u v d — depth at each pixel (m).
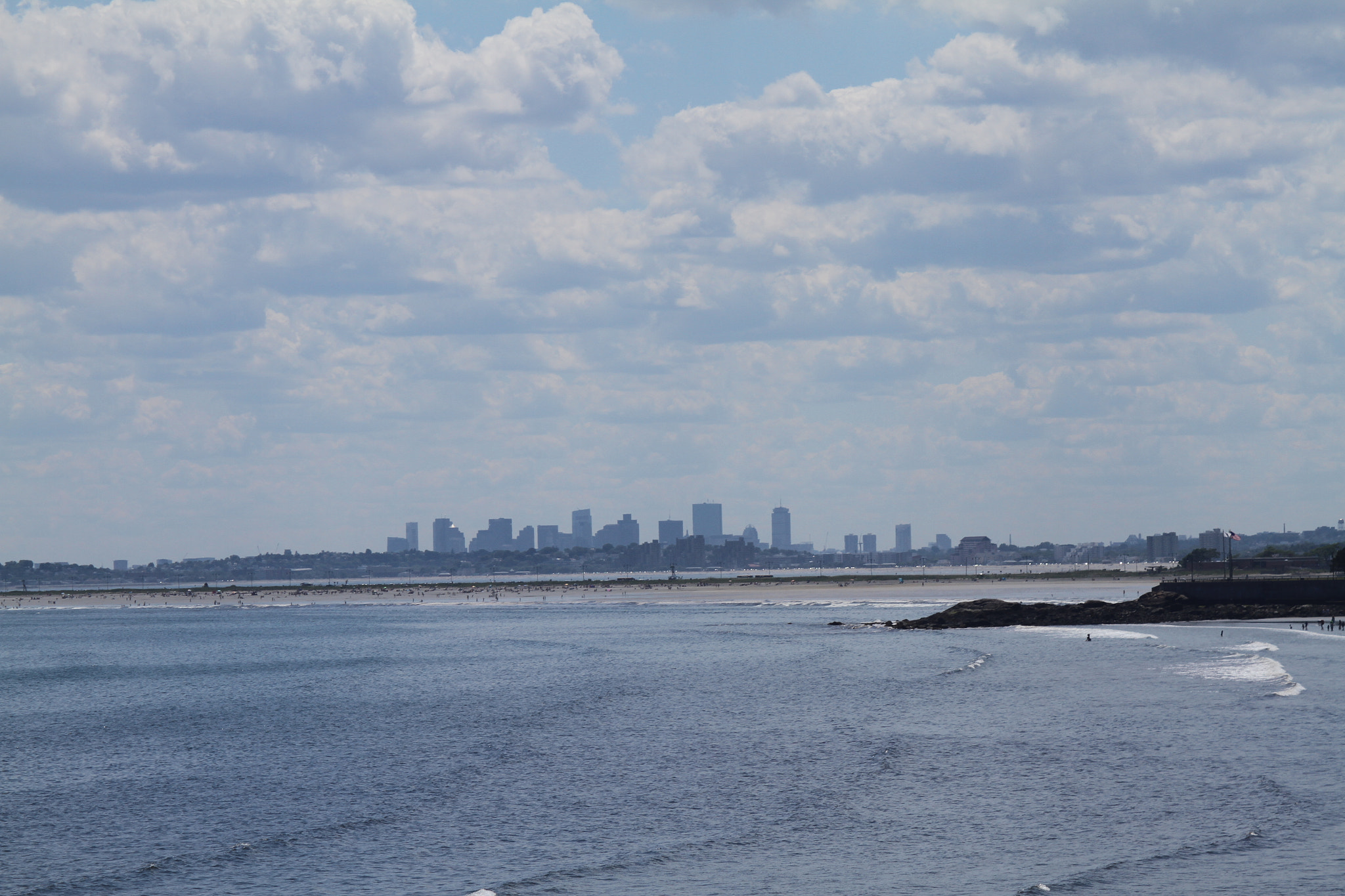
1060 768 62.06
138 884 44.19
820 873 43.88
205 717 93.69
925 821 51.41
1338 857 44.06
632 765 66.06
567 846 48.59
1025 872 43.28
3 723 92.19
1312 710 79.00
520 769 65.62
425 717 89.25
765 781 60.75
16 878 45.09
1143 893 40.50
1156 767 61.41
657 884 42.91
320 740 79.06
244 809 56.72
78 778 66.38
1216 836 47.56
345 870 45.56
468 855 47.56
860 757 66.75
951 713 83.88
